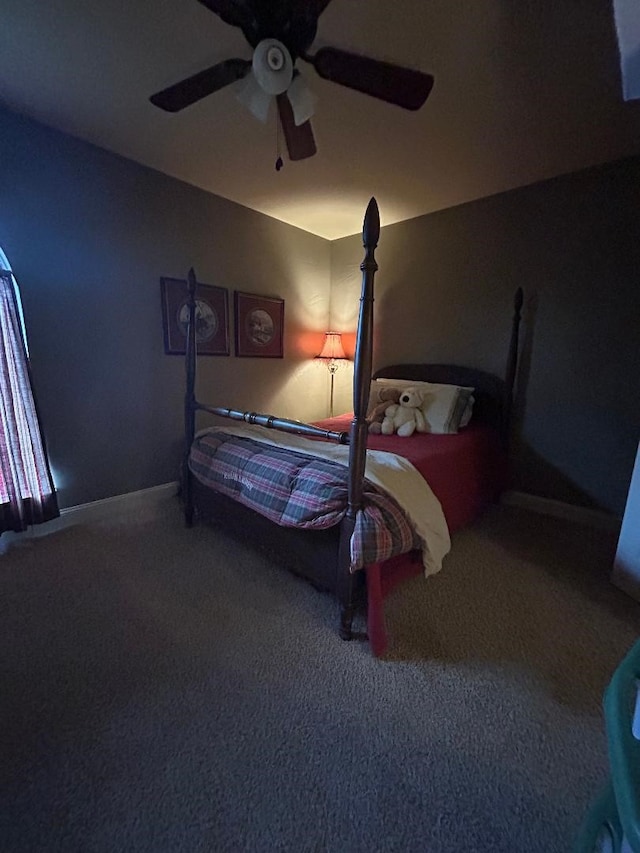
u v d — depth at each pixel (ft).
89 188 7.85
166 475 9.89
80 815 3.15
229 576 6.52
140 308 8.93
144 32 5.04
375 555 4.74
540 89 5.86
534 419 9.41
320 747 3.73
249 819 3.15
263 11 4.03
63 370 7.96
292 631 5.28
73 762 3.55
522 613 5.73
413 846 3.00
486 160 7.94
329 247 13.14
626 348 8.08
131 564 6.84
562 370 8.90
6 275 6.89
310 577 5.75
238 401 11.23
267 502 5.77
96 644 4.98
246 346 11.11
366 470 5.55
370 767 3.56
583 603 5.98
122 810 3.19
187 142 7.64
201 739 3.79
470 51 5.18
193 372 7.86
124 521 8.53
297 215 11.14
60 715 4.00
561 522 8.88
